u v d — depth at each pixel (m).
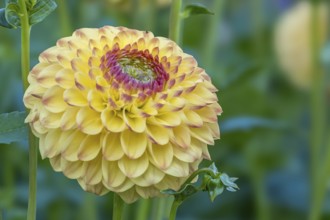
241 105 1.01
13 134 0.67
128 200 0.64
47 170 0.95
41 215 0.99
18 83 0.96
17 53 0.97
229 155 1.01
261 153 1.01
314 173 0.95
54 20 1.02
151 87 0.65
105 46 0.66
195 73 0.67
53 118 0.64
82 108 0.63
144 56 0.66
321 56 0.96
